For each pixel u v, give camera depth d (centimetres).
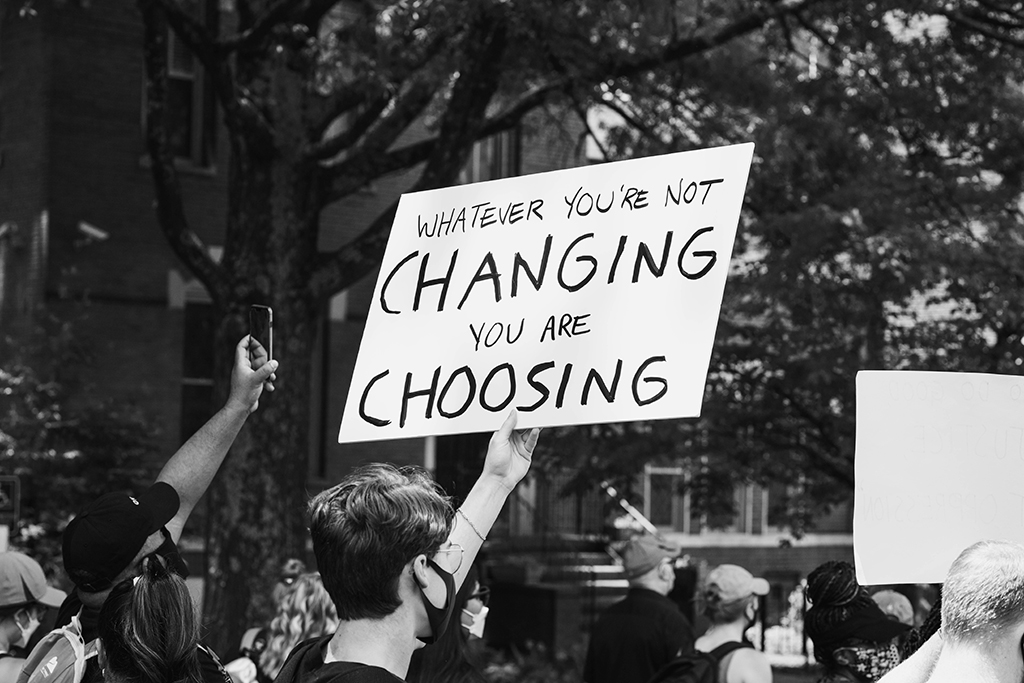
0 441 1205
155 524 322
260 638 531
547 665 1298
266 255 980
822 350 920
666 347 285
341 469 1580
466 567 266
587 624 1450
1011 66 1033
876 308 927
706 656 460
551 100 1097
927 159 1067
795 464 1030
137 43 1459
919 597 695
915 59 1030
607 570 1595
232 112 960
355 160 1012
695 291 286
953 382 304
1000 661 252
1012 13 993
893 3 942
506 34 895
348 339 1597
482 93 927
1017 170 1055
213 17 1095
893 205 924
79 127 1420
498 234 314
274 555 950
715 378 1006
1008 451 304
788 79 1070
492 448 281
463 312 312
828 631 412
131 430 1291
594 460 1037
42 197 1404
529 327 302
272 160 990
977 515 301
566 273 302
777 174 1031
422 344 314
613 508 1128
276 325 973
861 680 409
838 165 1037
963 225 966
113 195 1436
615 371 289
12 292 1439
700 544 1872
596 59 975
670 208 295
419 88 1015
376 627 224
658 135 1105
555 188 310
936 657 277
